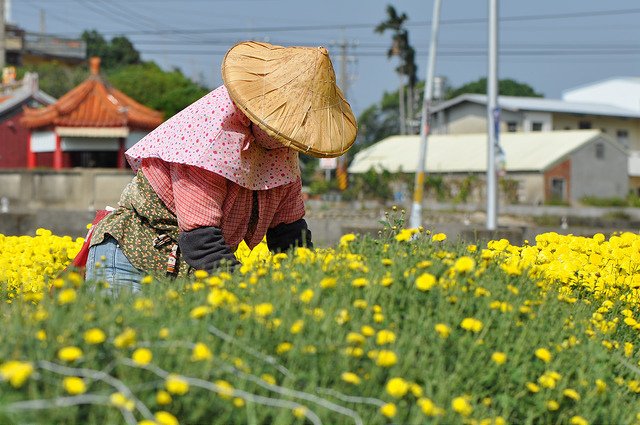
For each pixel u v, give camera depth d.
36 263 9.80
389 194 73.44
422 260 6.00
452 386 4.73
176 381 3.94
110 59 127.81
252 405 4.14
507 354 5.18
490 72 32.53
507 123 87.81
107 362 4.32
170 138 6.53
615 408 5.21
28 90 64.75
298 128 6.24
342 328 4.91
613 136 93.19
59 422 3.88
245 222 6.73
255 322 4.78
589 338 5.86
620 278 8.31
